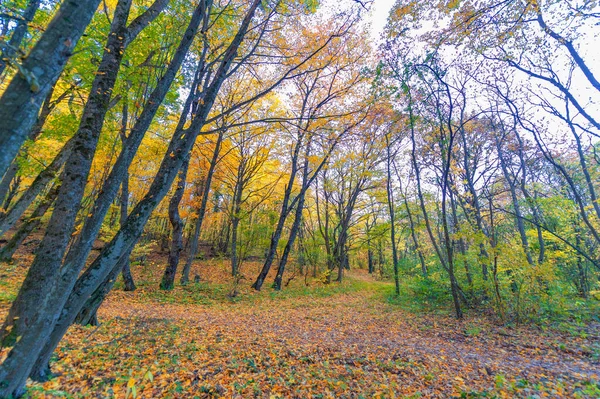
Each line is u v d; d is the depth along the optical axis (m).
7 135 1.95
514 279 9.90
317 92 15.73
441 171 14.66
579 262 15.37
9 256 10.61
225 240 26.77
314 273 21.70
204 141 14.45
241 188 17.78
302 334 7.95
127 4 3.66
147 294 11.05
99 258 3.61
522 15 7.76
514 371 5.46
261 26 7.45
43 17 6.34
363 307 13.30
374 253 32.09
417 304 13.56
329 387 4.52
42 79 2.12
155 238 22.91
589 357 6.26
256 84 13.47
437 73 9.98
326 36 9.94
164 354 5.16
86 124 3.19
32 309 2.77
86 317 5.77
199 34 6.63
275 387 4.33
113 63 3.43
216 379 4.40
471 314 11.21
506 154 14.99
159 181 4.07
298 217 17.11
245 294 13.80
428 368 5.59
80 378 3.79
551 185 16.66
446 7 7.96
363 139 12.77
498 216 17.17
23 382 2.77
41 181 7.76
